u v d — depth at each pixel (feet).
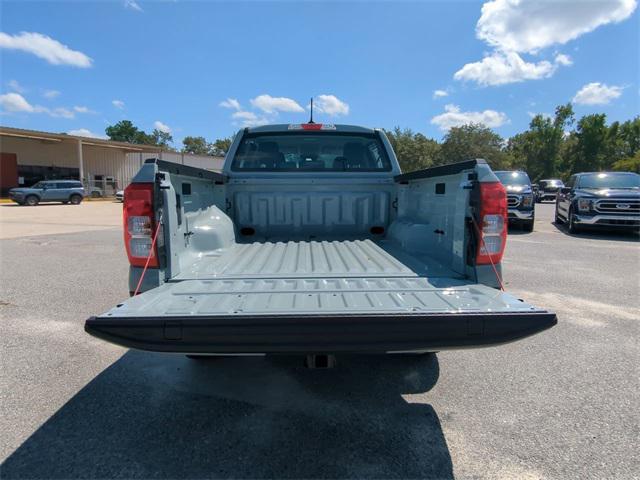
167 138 295.28
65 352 12.34
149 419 8.87
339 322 6.48
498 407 9.37
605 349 12.59
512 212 41.96
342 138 14.57
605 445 7.98
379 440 8.15
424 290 7.97
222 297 7.64
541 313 6.70
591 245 33.50
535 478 7.07
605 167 215.92
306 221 13.87
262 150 14.43
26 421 8.77
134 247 8.13
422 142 194.08
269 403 9.57
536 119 232.32
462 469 7.30
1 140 108.88
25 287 19.67
